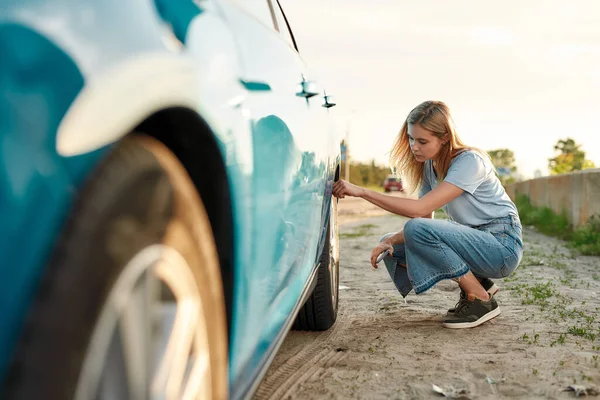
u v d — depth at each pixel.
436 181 4.41
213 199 1.38
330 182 3.66
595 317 4.48
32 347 0.77
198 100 1.20
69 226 0.82
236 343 1.56
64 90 0.84
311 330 3.99
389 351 3.51
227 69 1.46
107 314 0.89
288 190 2.12
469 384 2.92
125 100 0.94
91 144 0.87
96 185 0.88
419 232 3.99
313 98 2.92
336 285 4.14
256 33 1.97
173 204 1.09
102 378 0.90
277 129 1.92
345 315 4.54
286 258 2.18
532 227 16.58
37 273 0.77
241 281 1.55
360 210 26.56
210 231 1.33
